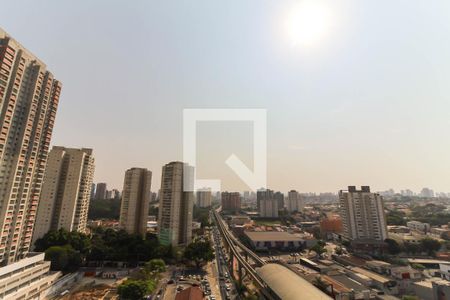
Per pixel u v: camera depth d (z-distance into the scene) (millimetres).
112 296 89750
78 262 116250
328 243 188750
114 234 150500
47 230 133875
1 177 78500
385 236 164750
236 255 110875
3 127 77875
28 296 79062
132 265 124625
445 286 84562
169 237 147750
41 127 93812
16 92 82000
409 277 103000
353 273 105188
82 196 147625
